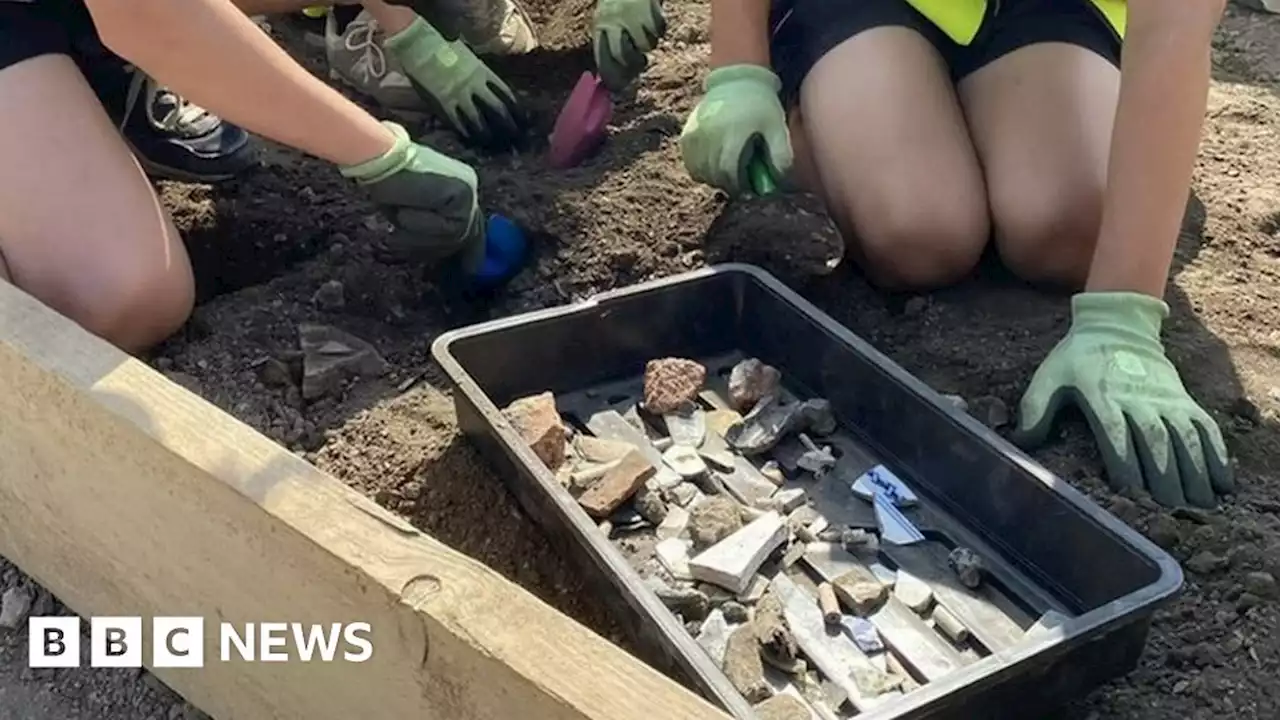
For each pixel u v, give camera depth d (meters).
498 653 1.00
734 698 1.18
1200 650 1.33
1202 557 1.41
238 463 1.18
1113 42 1.83
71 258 1.63
